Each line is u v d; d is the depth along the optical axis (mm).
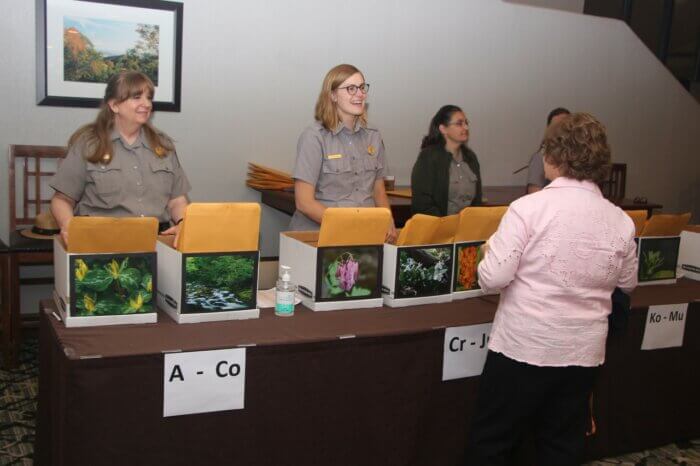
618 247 1879
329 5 4645
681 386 2768
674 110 6234
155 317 2012
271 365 1927
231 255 2045
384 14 4844
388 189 4684
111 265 1937
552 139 1898
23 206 3963
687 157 6383
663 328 2629
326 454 2064
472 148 5398
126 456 1790
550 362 1872
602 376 2549
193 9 4250
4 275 3385
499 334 1947
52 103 3969
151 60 4172
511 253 1848
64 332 1876
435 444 2260
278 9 4488
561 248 1831
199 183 4438
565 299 1861
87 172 2459
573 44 5664
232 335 1944
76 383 1715
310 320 2141
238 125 4488
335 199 2775
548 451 2035
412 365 2148
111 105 2432
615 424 2646
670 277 2879
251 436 1940
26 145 3887
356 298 2293
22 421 2869
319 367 1995
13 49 3865
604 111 5930
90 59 4020
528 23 5430
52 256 3520
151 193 2555
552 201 1852
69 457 1747
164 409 1811
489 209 2490
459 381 2260
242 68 4441
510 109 5480
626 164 5996
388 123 4996
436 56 5090
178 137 4336
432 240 2402
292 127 4648
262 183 4461
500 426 1987
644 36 6297
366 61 4836
